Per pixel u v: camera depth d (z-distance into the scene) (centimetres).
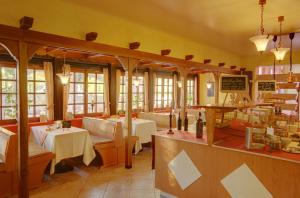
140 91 806
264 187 237
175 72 920
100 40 421
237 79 283
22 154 323
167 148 326
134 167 479
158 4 371
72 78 632
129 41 472
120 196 349
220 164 270
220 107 271
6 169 343
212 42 660
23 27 315
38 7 340
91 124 562
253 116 317
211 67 734
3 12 307
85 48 396
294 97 512
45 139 436
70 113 599
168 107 902
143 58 502
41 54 530
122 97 745
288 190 223
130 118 476
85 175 434
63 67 591
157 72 854
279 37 567
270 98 515
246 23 463
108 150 482
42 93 575
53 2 357
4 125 488
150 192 362
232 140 293
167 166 327
